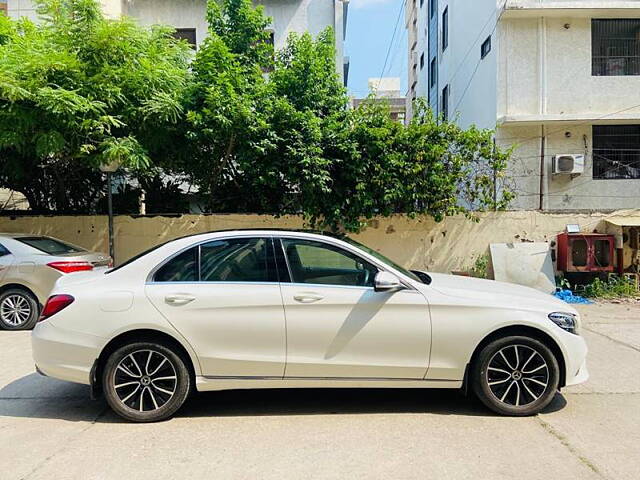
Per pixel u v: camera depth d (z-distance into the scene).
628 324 7.89
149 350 4.26
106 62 9.11
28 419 4.39
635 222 10.02
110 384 4.24
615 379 5.32
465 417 4.34
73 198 11.85
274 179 9.86
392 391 5.03
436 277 5.06
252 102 9.56
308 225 10.66
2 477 3.38
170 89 9.66
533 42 13.77
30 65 8.43
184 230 10.88
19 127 8.64
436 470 3.42
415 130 9.92
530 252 10.30
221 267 4.44
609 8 13.22
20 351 6.67
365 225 10.44
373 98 10.22
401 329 4.28
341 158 9.88
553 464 3.50
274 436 3.98
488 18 14.51
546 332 4.31
